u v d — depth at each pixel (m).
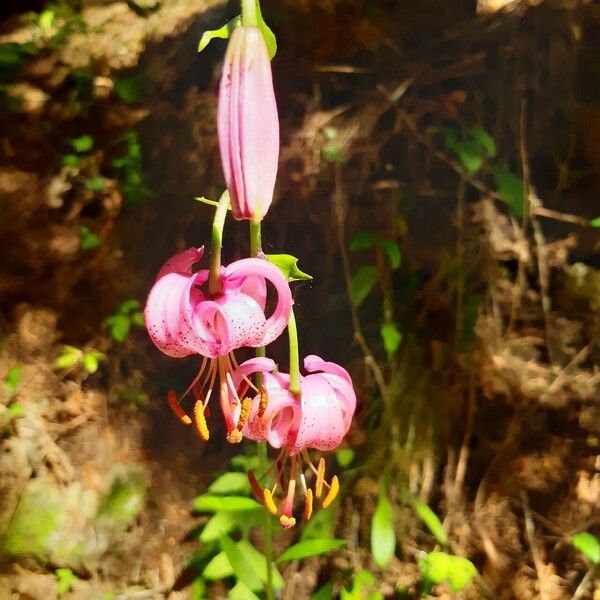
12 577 0.48
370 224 0.48
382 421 0.49
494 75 0.46
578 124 0.46
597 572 0.46
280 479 0.35
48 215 0.55
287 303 0.28
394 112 0.47
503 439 0.48
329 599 0.44
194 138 0.51
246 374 0.30
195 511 0.53
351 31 0.47
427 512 0.48
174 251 0.53
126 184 0.54
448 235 0.47
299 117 0.48
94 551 0.49
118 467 0.53
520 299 0.47
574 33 0.45
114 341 0.55
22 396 0.53
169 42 0.55
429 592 0.48
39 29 0.65
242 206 0.26
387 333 0.48
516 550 0.48
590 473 0.46
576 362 0.46
